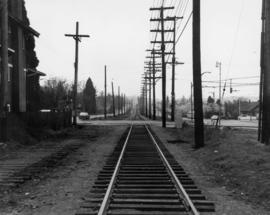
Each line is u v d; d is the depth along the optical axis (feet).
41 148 67.97
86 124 163.94
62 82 314.96
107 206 26.27
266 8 55.42
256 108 401.70
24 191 33.55
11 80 104.53
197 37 66.08
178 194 30.30
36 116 93.56
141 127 139.33
